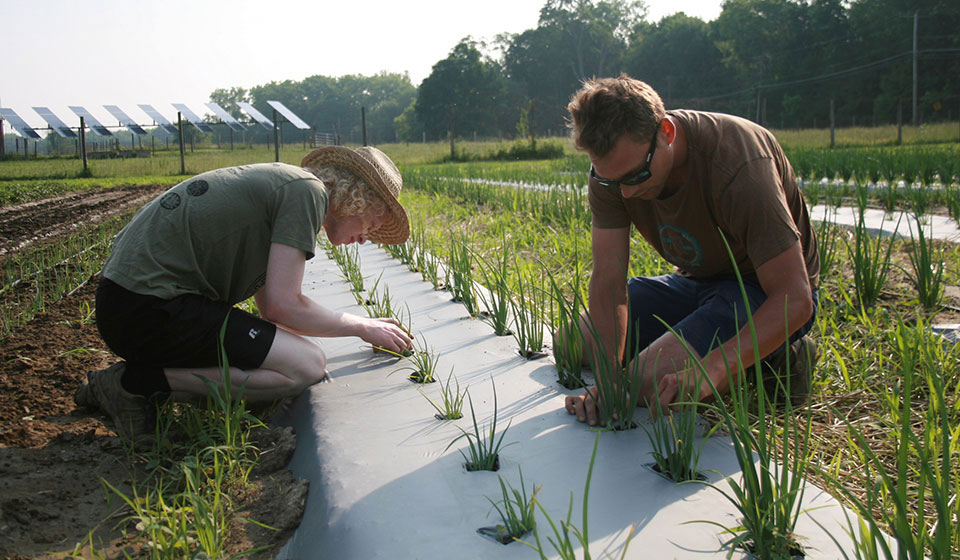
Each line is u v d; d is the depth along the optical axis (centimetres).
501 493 208
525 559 175
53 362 355
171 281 269
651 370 265
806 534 182
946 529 150
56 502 219
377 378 312
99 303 269
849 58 6456
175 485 234
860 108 6412
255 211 278
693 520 188
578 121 239
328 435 254
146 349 269
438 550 181
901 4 5853
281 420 291
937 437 228
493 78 9294
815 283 289
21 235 891
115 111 4662
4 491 221
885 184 1068
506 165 2522
